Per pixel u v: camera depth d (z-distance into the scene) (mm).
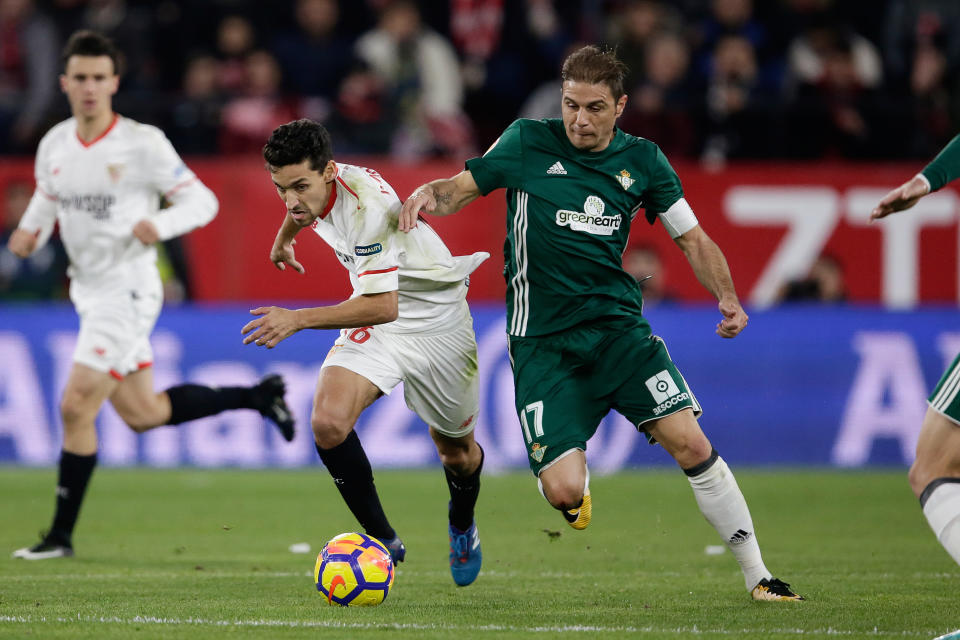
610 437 43094
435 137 51156
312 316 18125
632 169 19250
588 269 19172
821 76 52406
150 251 26734
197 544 26859
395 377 19859
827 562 24328
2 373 42344
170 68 54875
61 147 26312
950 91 52500
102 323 25812
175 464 42625
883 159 50969
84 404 25359
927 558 24953
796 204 45906
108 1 53156
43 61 52312
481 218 44625
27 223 26891
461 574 21000
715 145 49688
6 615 17578
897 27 55531
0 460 42219
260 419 42844
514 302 19656
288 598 19297
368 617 17469
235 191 44375
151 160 26297
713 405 43750
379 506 19922
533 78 54656
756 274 45969
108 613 17734
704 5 55656
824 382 43750
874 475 41438
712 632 16375
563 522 30906
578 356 19125
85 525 29844
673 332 43875
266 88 51000
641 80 50750
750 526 19047
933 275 45781
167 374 42500
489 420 42469
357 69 50875
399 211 19094
